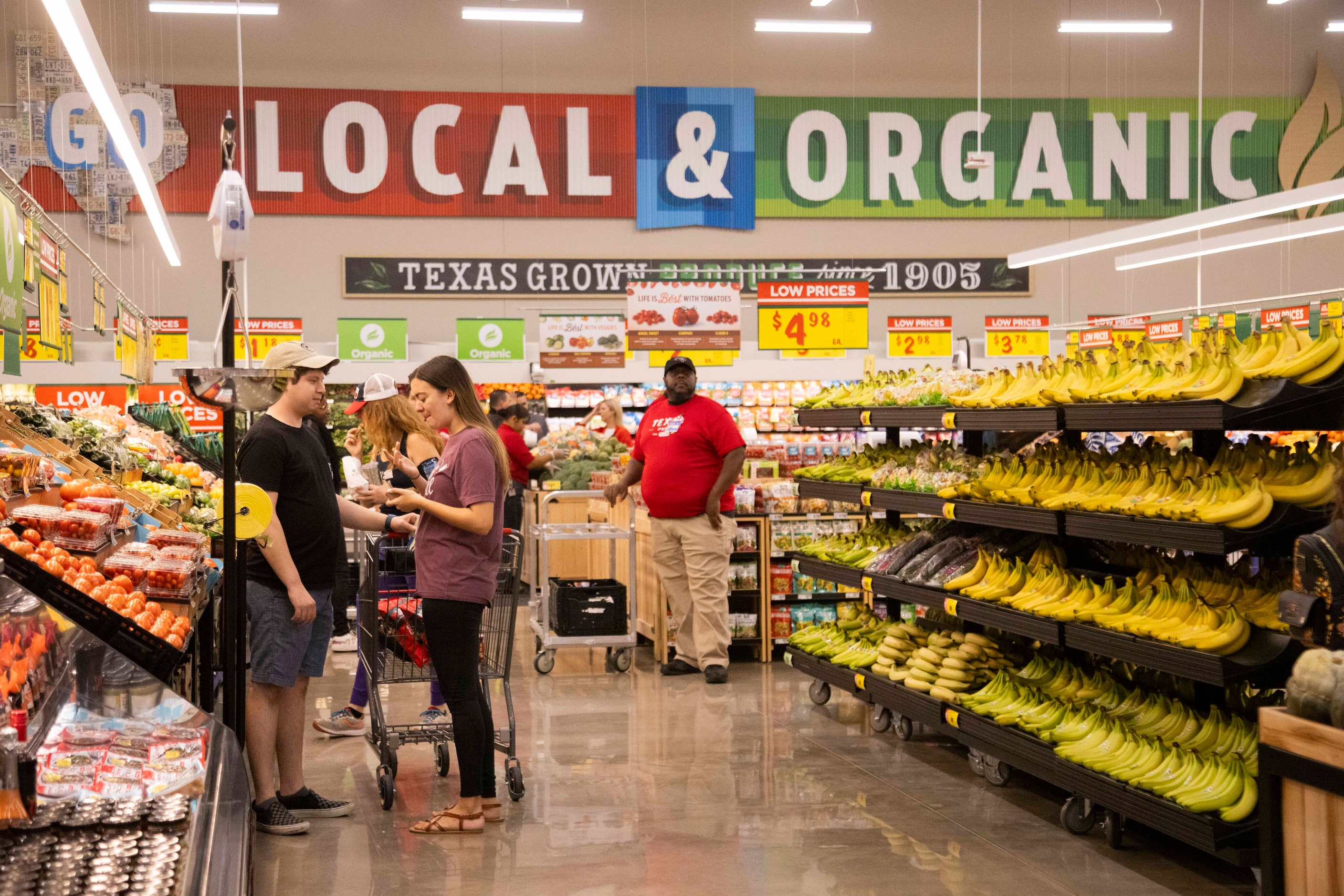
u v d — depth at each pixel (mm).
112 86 5332
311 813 4340
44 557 2930
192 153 15781
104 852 1847
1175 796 3504
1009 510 4695
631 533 7441
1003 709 4652
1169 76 17516
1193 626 3729
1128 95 17500
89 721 2285
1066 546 5078
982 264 17375
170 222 15727
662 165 16828
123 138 6277
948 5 17219
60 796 1996
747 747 5391
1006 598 4762
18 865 1788
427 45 16328
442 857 3879
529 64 16562
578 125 16656
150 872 1778
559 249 16672
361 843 4039
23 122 15203
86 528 3438
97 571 3326
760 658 7805
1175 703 4113
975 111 17297
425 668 4750
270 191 16000
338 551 4395
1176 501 3898
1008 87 17375
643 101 16750
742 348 16219
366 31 16188
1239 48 17594
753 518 7762
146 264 15625
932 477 5617
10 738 1842
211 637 4406
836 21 12930
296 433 4160
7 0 15109
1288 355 3809
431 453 5754
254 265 16016
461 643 4035
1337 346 3645
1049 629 4320
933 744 5445
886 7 17141
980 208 17375
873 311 17219
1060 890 3523
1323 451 3803
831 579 6340
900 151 17250
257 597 4098
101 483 4555
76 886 1713
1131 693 4359
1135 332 13648
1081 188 17484
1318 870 2352
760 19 13305
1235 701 4062
